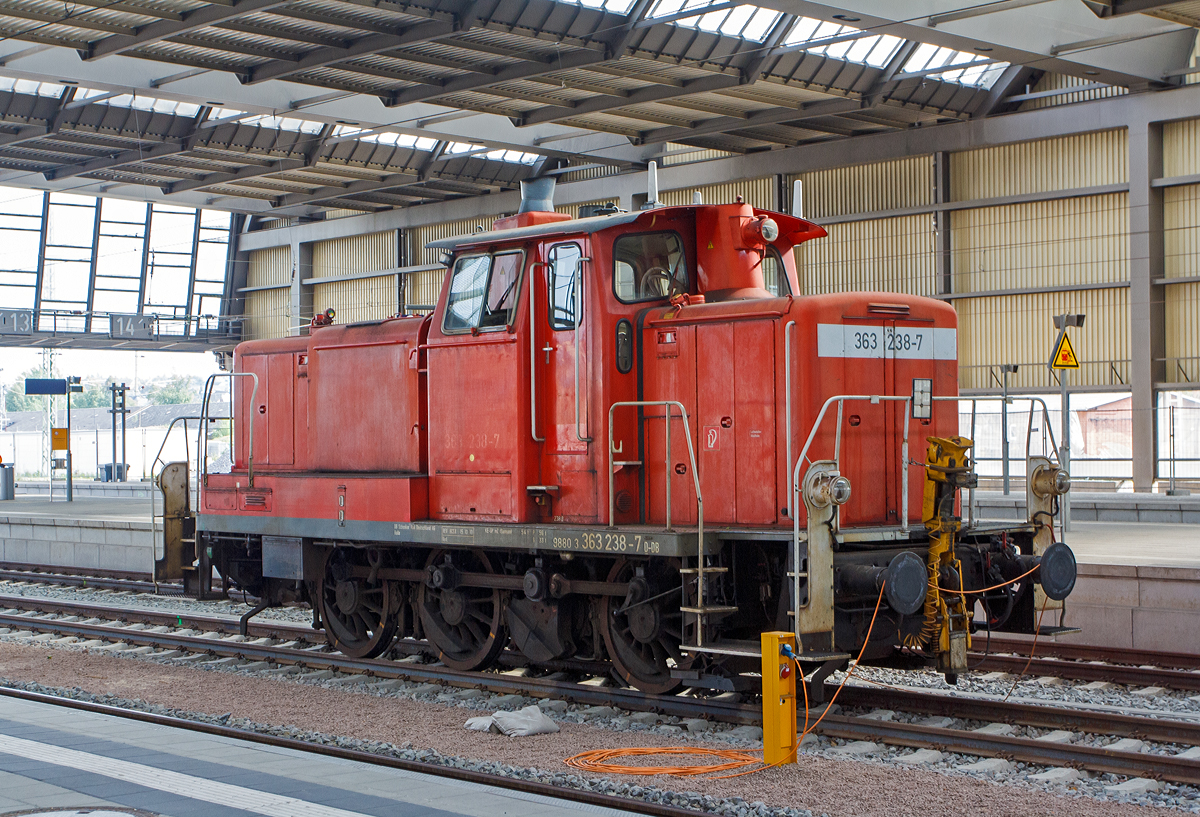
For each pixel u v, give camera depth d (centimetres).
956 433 952
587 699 932
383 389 1095
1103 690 968
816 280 3130
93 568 2084
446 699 967
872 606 833
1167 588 1139
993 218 2870
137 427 7188
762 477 868
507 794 628
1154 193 2636
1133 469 2672
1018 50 2331
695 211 948
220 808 571
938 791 667
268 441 1243
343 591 1137
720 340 894
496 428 975
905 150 2934
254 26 2241
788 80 2547
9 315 4009
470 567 1055
